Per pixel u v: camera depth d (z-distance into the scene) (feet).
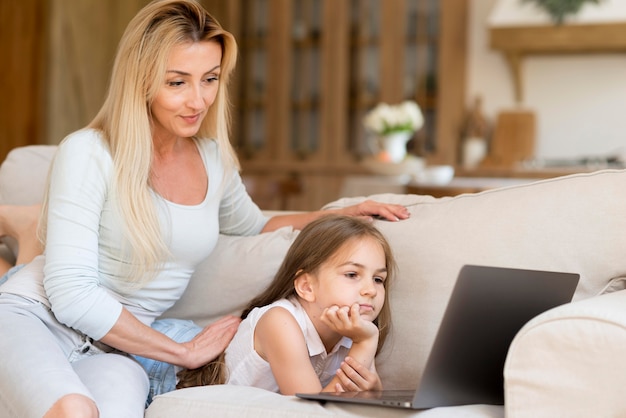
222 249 7.39
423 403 5.00
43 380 5.20
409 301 6.52
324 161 23.80
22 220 7.57
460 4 22.71
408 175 18.93
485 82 22.91
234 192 7.39
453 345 5.00
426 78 23.03
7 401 5.28
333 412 5.14
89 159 6.11
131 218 6.17
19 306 6.06
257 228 7.68
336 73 23.67
